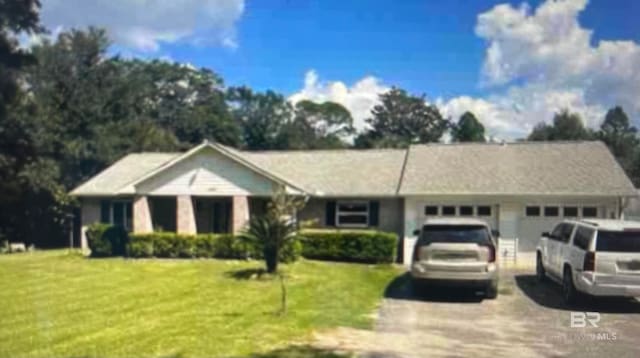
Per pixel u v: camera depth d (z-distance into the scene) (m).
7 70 29.50
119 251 26.31
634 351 10.16
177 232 26.08
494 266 14.93
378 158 29.12
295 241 20.92
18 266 21.98
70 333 10.72
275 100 84.00
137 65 63.97
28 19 27.94
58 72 41.38
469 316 13.13
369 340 10.57
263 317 12.16
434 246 15.00
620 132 67.81
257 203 27.17
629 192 22.86
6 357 9.16
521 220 23.84
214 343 9.95
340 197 26.11
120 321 11.76
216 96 74.81
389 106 91.75
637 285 13.70
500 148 27.52
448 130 91.44
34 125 33.88
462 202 24.34
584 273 14.01
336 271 20.42
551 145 27.22
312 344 10.05
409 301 14.92
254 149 79.06
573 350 10.20
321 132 92.31
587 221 15.16
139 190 26.47
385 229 25.95
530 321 12.69
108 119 44.34
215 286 16.62
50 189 34.72
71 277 18.64
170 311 12.83
